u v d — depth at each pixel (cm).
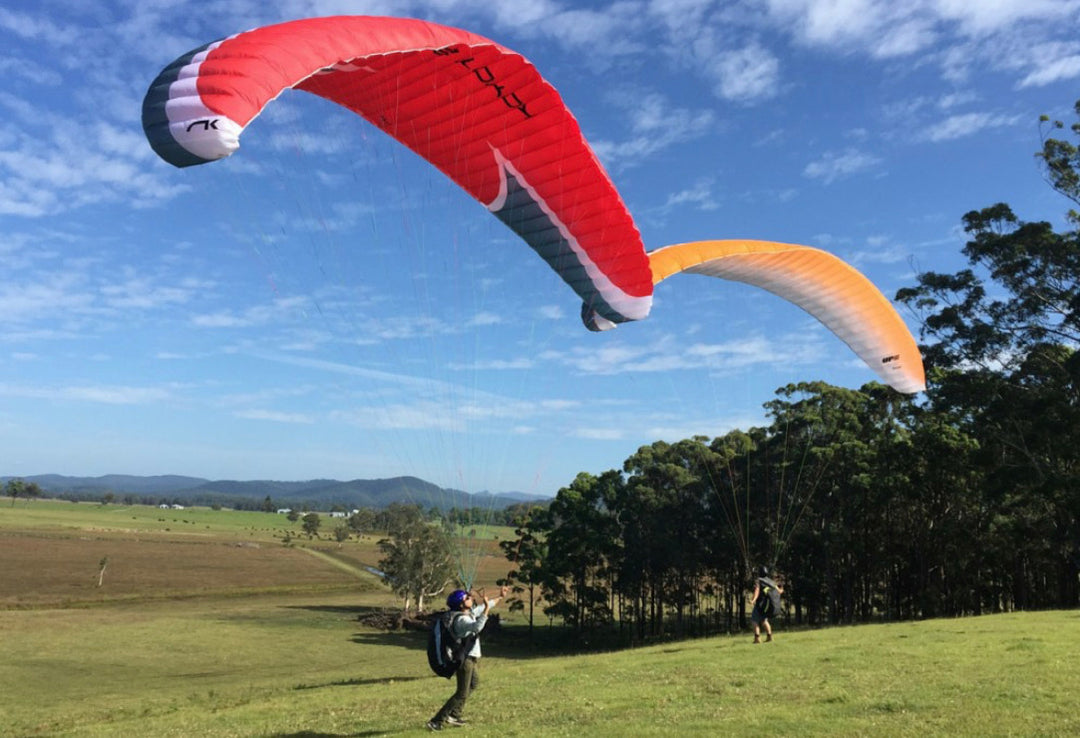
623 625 6438
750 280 1694
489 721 941
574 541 5731
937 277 3812
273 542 16275
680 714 913
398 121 1067
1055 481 3209
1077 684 960
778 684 1118
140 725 1480
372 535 19562
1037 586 4650
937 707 857
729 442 5428
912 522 4491
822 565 4678
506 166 1084
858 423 4284
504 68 943
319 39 743
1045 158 3697
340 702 1431
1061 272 3534
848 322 1786
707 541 5300
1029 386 3628
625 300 1188
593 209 1094
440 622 884
